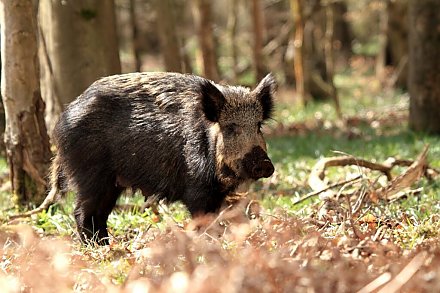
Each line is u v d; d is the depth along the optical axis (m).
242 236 9.59
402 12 39.00
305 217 10.96
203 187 10.78
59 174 12.35
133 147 11.30
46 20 18.78
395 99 34.25
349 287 7.68
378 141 20.39
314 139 21.89
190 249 9.04
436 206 11.92
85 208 11.80
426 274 7.80
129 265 9.24
